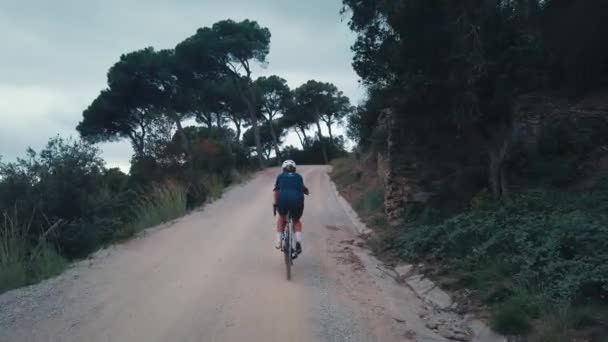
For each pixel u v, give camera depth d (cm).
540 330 493
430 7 1001
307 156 5869
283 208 755
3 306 586
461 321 581
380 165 1705
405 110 1178
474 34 938
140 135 3688
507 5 963
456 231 812
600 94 1047
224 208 1542
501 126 1055
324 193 2081
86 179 1022
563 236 633
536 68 1069
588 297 520
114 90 3503
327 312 590
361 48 1286
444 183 1146
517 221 777
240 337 504
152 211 1258
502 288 607
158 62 3531
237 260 828
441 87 1051
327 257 898
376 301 651
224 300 616
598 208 738
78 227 932
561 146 974
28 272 737
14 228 812
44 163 1008
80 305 595
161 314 566
